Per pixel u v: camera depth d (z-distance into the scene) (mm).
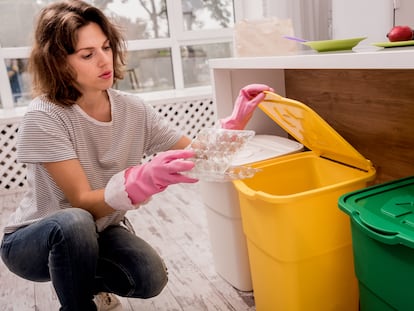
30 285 1521
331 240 996
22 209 1049
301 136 1283
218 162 914
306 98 1552
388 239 711
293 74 1590
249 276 1338
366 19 2188
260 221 1031
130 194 878
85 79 936
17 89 3150
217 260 1454
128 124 1087
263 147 1393
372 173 1031
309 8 3104
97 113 1036
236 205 1269
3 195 2678
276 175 1256
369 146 1291
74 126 980
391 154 1209
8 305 1394
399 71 1122
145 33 3449
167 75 3617
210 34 3596
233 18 3648
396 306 768
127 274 1033
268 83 1577
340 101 1379
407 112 1122
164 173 842
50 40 901
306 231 963
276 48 1546
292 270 988
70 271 906
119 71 1082
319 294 1029
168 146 1180
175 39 3506
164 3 3439
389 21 2062
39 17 933
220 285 1409
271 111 1277
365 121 1286
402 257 724
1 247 1028
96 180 1044
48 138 924
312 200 947
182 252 1679
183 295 1368
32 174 1005
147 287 1032
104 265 1055
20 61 3107
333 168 1207
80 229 898
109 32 977
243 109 1132
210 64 1440
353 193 893
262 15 3137
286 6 3035
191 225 1955
